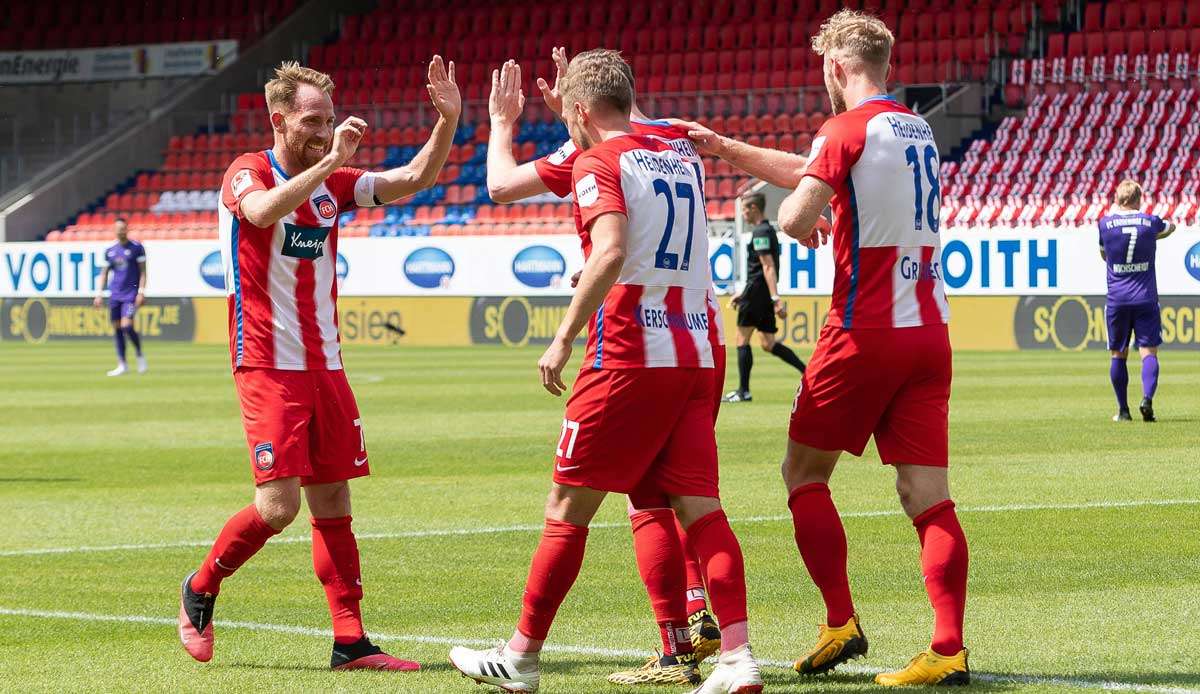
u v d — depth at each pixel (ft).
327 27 445.78
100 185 407.23
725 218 329.52
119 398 194.29
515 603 70.79
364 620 67.31
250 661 60.13
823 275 293.02
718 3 399.85
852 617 56.59
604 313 52.95
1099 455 124.47
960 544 55.31
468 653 54.80
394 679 57.16
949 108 342.44
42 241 394.73
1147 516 93.35
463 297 325.21
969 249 283.79
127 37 458.91
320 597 72.84
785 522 93.04
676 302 53.62
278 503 58.54
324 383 60.39
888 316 55.88
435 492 108.17
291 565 81.00
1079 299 273.33
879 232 55.72
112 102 454.81
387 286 333.42
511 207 361.51
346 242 337.72
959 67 345.92
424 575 77.66
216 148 411.34
